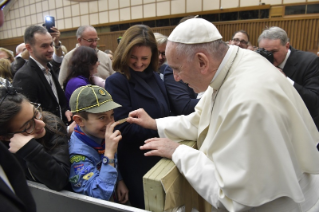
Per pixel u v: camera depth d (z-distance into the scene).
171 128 1.30
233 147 0.87
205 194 0.96
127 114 1.36
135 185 1.41
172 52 1.05
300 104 1.06
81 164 1.13
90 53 2.13
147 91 1.43
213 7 4.09
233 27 4.00
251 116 0.85
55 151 1.12
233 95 0.94
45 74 2.18
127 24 4.91
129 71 1.40
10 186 0.60
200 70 1.04
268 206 0.94
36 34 2.05
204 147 1.10
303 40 3.61
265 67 1.01
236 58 1.06
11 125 0.94
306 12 3.52
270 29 2.06
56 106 2.14
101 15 5.21
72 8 5.55
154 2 4.54
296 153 0.95
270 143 0.83
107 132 1.15
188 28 1.02
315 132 1.11
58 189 1.01
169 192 0.91
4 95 0.94
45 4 5.98
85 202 0.95
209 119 1.20
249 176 0.83
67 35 5.85
